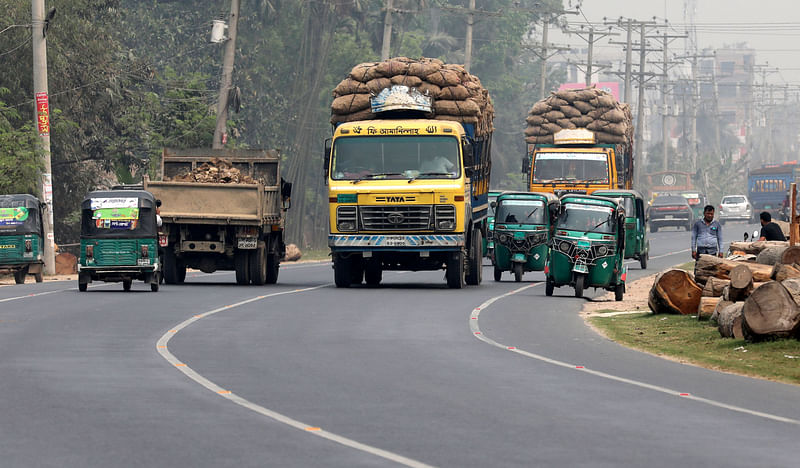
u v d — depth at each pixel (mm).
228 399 38031
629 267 126938
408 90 88938
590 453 29656
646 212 126000
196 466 27812
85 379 42312
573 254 81875
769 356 50562
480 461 28578
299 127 198500
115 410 35812
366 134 86125
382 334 57844
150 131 156875
